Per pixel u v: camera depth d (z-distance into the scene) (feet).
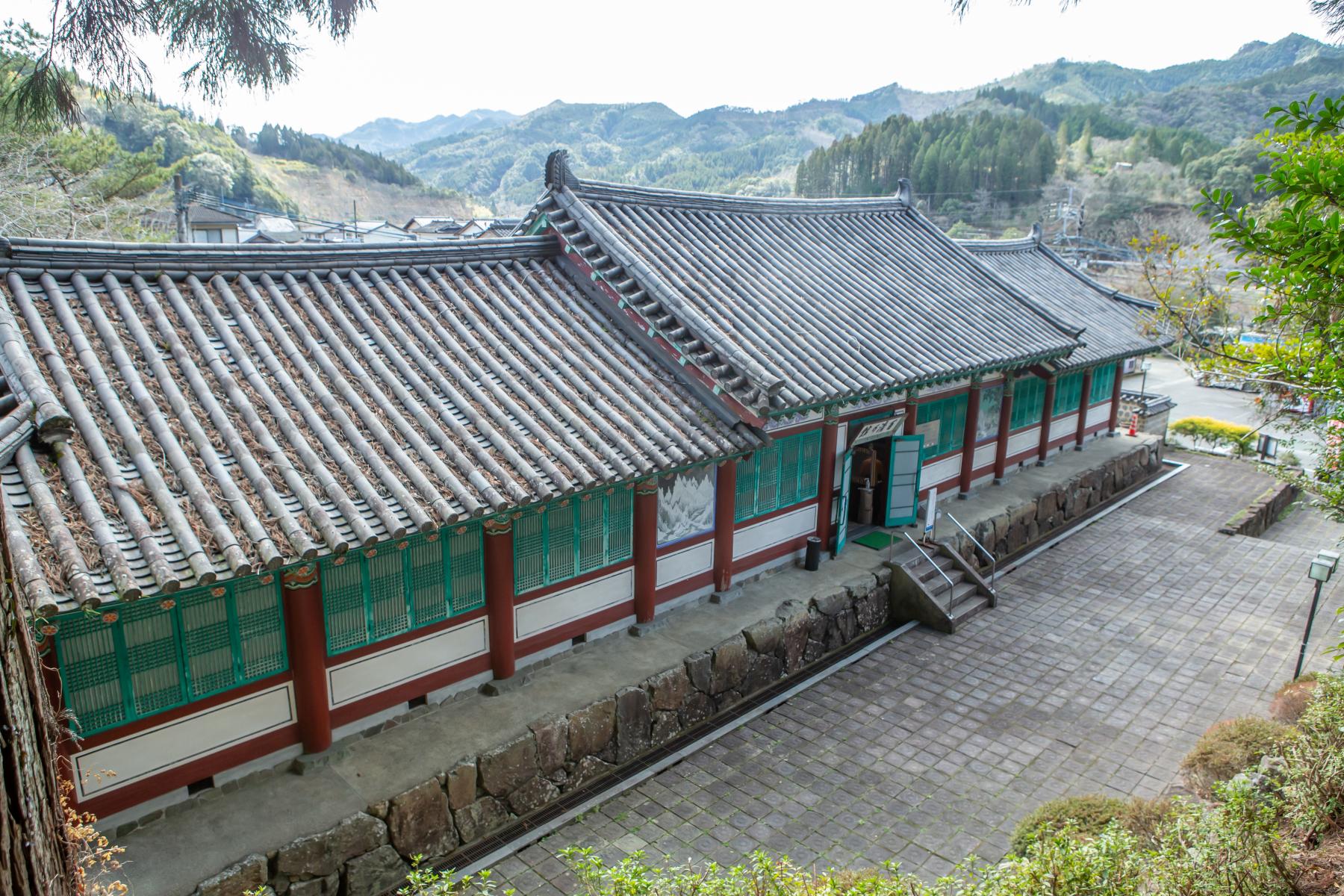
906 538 62.54
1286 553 72.69
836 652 54.29
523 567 41.98
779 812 38.37
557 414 40.86
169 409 31.58
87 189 88.89
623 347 48.34
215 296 38.04
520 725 38.34
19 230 81.66
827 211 73.92
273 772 34.42
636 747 42.11
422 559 37.86
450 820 35.01
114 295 34.94
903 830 37.27
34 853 9.38
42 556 24.59
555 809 38.29
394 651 37.60
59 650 28.43
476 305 45.83
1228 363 31.60
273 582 33.32
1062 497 78.84
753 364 45.91
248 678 33.22
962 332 63.52
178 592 28.48
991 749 43.52
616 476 38.40
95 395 30.45
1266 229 21.21
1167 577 67.15
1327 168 18.76
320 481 31.40
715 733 44.55
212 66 21.56
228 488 29.12
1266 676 51.44
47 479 26.91
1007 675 51.26
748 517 54.19
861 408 60.23
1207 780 35.58
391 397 37.42
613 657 44.91
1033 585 65.21
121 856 29.68
